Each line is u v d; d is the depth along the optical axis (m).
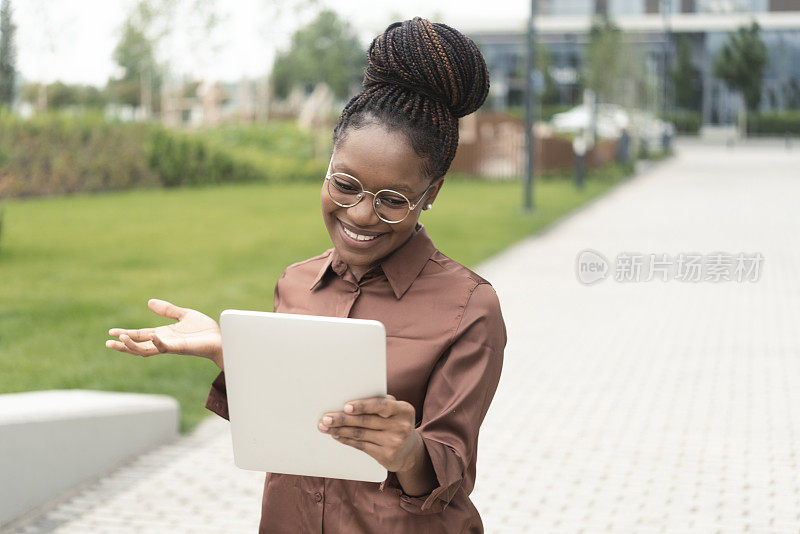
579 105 47.94
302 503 1.68
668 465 5.02
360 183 1.53
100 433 4.72
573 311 9.12
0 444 4.06
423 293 1.63
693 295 9.95
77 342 7.14
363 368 1.35
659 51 42.53
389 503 1.61
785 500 4.54
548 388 6.49
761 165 31.77
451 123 1.57
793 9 39.34
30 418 4.24
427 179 1.56
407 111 1.52
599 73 32.94
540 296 9.84
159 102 37.38
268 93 34.31
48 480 4.36
